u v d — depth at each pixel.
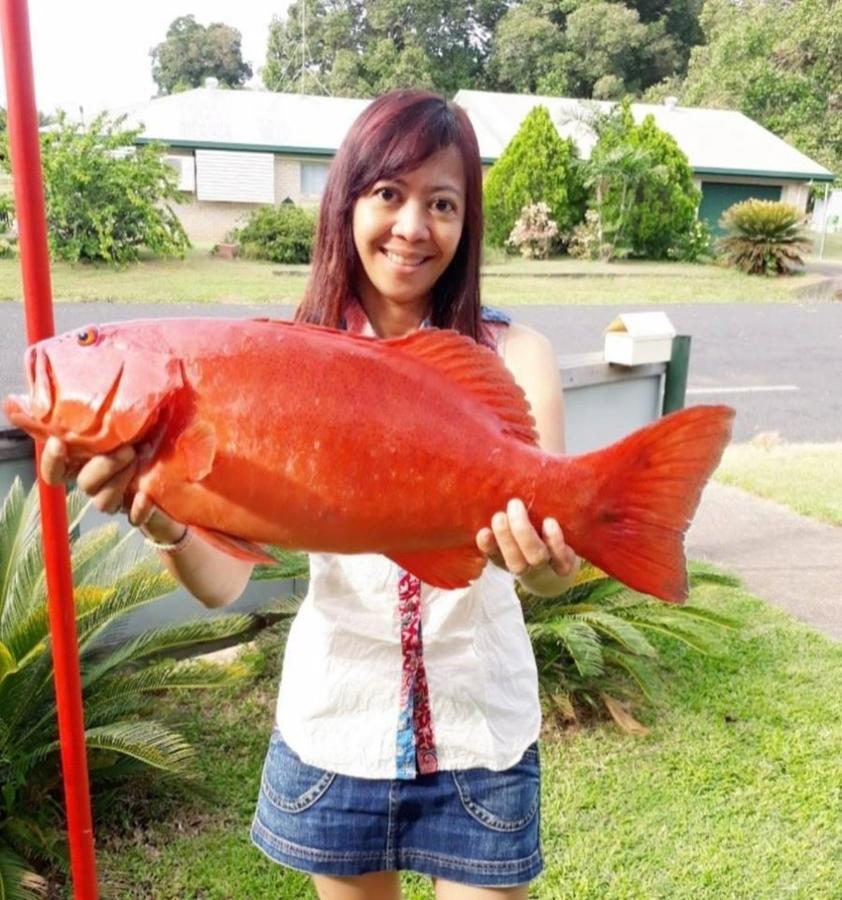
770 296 18.75
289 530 1.43
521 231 22.42
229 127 25.56
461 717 1.82
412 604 1.80
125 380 1.34
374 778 1.83
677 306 16.91
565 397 4.72
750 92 37.28
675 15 48.50
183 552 1.69
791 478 7.27
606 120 23.84
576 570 1.65
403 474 1.44
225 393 1.37
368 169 1.68
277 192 25.42
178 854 3.04
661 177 22.80
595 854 3.09
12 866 2.76
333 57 51.28
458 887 1.87
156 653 3.77
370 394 1.42
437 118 1.67
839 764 3.58
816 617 4.94
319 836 1.88
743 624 4.26
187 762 2.92
